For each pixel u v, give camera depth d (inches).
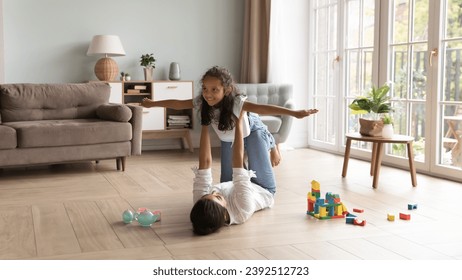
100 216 123.6
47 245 102.2
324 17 232.7
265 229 111.9
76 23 233.9
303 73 245.8
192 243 102.7
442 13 167.9
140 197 144.0
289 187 155.6
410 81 183.0
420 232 109.3
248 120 127.2
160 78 248.2
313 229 111.8
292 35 242.5
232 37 257.3
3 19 222.2
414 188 154.2
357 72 211.0
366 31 204.4
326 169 187.0
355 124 214.4
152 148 248.1
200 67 253.4
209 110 118.6
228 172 133.8
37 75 230.1
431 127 173.3
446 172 167.9
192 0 249.9
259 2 242.8
